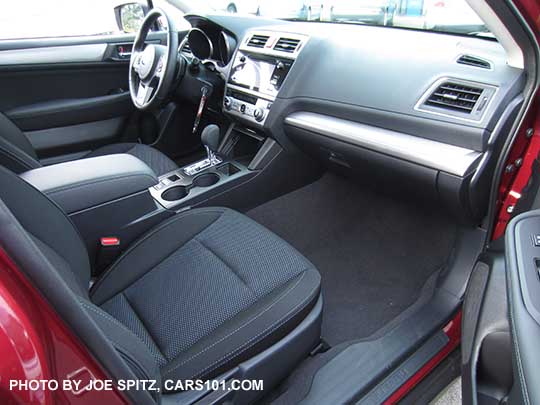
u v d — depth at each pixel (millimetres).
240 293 1041
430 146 1230
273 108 1691
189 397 850
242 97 1829
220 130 2096
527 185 1154
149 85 1875
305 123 1594
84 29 2256
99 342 527
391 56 1406
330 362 1215
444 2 1430
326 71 1567
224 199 1716
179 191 1630
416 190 1370
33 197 925
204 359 888
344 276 1641
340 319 1467
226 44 1916
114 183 1270
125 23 2314
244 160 1867
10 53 1897
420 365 1208
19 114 1933
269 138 1777
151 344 957
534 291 654
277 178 1864
